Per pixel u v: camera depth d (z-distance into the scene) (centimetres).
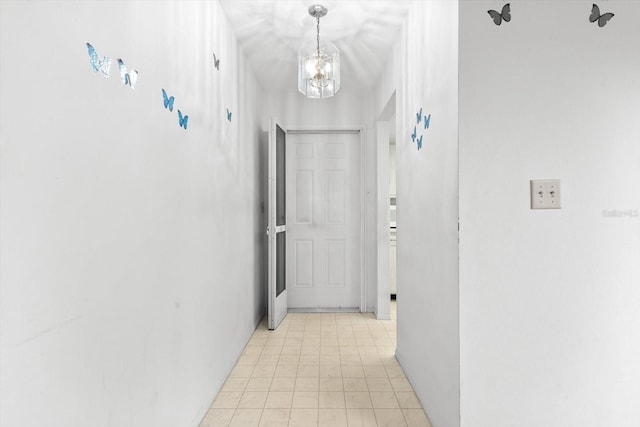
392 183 588
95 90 125
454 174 176
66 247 111
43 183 103
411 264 262
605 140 170
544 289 170
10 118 92
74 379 114
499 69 169
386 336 368
